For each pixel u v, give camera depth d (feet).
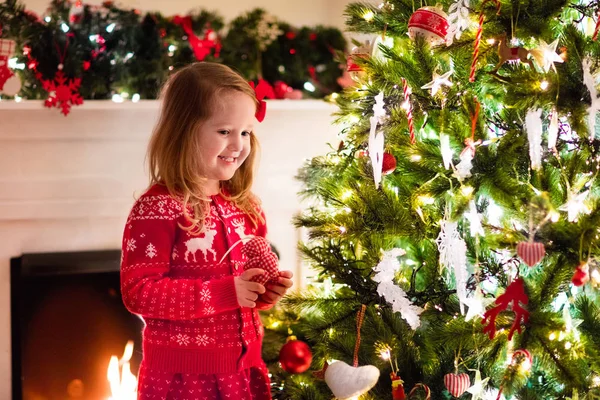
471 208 3.99
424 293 4.59
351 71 5.11
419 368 4.74
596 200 3.81
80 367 7.25
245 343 4.42
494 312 3.82
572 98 3.83
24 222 7.34
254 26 8.17
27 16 6.99
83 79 7.23
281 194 8.05
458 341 4.30
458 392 4.22
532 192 3.88
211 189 4.64
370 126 4.61
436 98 4.46
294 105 7.78
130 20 7.39
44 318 7.13
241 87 4.45
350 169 5.07
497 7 4.01
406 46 4.77
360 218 4.58
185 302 4.12
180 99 4.44
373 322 4.71
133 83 7.47
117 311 7.30
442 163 4.36
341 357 4.77
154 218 4.29
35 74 7.11
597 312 4.21
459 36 4.25
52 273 7.04
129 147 7.46
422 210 4.62
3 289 7.34
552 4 4.02
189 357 4.32
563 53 3.87
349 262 4.92
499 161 4.10
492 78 4.20
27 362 7.13
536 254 3.46
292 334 5.85
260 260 4.24
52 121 7.14
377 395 4.69
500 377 4.48
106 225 7.57
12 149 7.14
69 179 7.33
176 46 7.68
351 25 5.03
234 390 4.38
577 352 3.92
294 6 9.30
